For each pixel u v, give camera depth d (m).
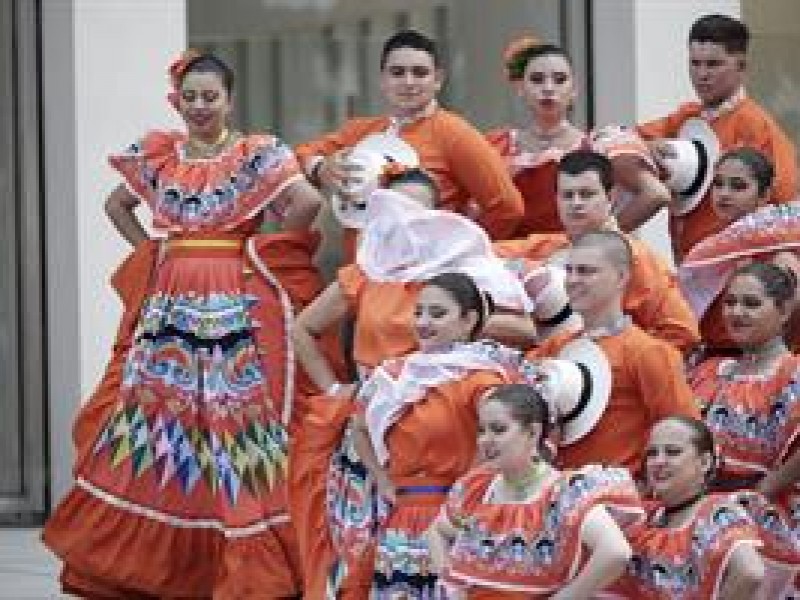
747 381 18.73
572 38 29.73
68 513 21.91
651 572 16.83
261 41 29.14
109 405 21.98
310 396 21.75
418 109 21.52
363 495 19.42
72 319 27.45
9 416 27.94
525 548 16.44
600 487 16.31
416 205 19.19
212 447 21.52
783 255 19.92
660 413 17.67
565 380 17.77
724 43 22.33
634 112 29.45
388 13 29.55
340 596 19.30
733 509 16.73
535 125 21.83
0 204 27.77
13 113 27.67
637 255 19.11
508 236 21.39
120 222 22.58
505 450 16.47
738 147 21.50
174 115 27.59
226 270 21.61
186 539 21.62
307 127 29.34
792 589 18.33
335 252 24.50
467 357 17.75
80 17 27.23
